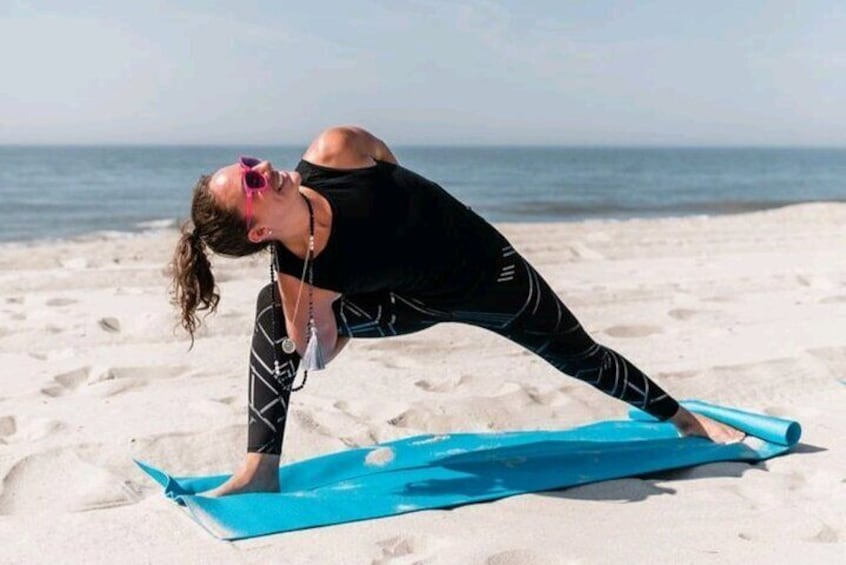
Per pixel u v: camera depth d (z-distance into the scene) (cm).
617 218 2088
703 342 640
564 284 870
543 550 323
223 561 315
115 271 890
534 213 2250
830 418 484
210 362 574
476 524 347
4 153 13162
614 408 504
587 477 394
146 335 635
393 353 600
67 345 612
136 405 487
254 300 761
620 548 326
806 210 1923
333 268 340
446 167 7050
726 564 314
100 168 5875
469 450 422
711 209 2392
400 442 430
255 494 366
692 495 380
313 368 351
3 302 745
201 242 343
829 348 606
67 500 369
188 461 416
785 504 372
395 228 344
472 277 362
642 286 845
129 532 335
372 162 352
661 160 10475
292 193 330
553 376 559
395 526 345
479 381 543
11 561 313
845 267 1002
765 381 547
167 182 3819
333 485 382
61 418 466
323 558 318
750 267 1006
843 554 321
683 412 441
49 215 2067
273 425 373
